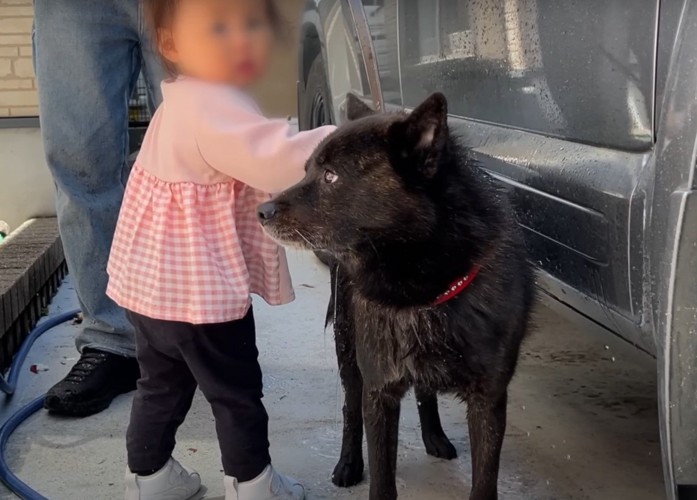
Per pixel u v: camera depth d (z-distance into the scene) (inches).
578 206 48.0
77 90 65.7
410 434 63.6
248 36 46.8
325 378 73.7
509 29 55.7
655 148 40.6
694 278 36.7
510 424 64.3
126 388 70.9
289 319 88.2
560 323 84.4
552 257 52.0
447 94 66.3
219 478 57.7
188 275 47.1
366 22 78.4
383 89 78.1
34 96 132.5
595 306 48.3
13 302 78.8
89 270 68.6
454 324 45.3
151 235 47.9
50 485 56.6
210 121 46.3
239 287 47.7
